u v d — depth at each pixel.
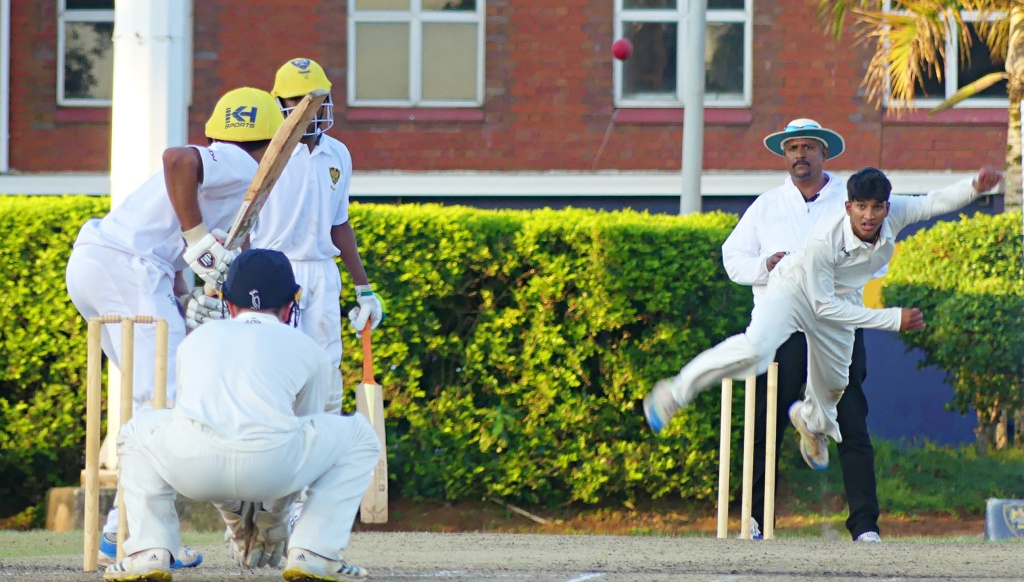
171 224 19.47
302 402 15.49
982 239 34.19
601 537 24.28
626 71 44.66
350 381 29.81
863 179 22.39
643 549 20.97
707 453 30.58
